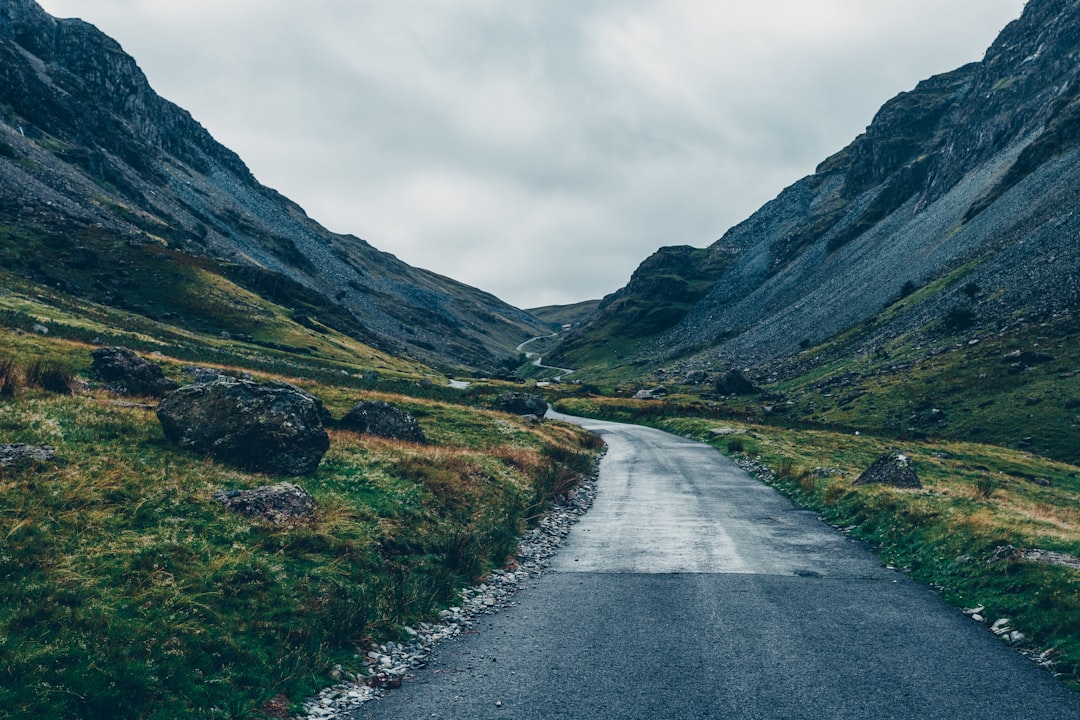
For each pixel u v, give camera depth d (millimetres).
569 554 18547
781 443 50312
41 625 8562
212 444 18328
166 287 135750
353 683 9578
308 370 71812
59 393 22125
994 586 13328
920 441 60625
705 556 17969
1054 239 111375
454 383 141250
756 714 8469
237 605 10578
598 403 101750
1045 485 43156
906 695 9008
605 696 9117
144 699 7867
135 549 11336
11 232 126875
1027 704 8727
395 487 19391
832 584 15000
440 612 12875
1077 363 72188
